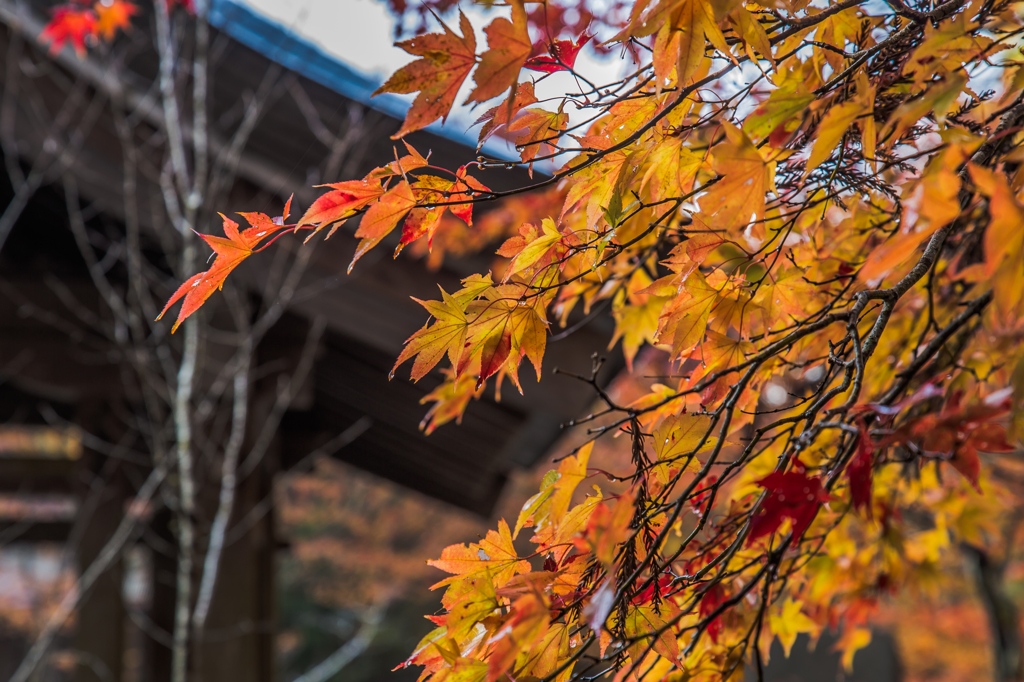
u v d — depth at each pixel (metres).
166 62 2.38
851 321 0.87
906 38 0.95
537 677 0.88
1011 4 0.94
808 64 1.02
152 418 3.47
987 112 1.12
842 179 1.02
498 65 0.73
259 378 3.27
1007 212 0.55
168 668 4.70
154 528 4.45
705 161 0.95
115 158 2.63
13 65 2.46
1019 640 6.30
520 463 4.66
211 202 2.41
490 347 0.93
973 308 0.98
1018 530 5.18
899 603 8.82
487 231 2.41
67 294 3.34
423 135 2.17
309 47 2.37
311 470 4.80
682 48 0.78
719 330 1.01
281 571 12.89
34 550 10.11
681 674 1.14
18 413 4.61
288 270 2.66
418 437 4.88
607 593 0.76
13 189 3.70
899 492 1.97
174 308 2.91
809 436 0.84
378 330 2.92
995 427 0.84
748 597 1.32
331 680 11.84
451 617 0.88
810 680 8.18
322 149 2.38
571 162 0.90
